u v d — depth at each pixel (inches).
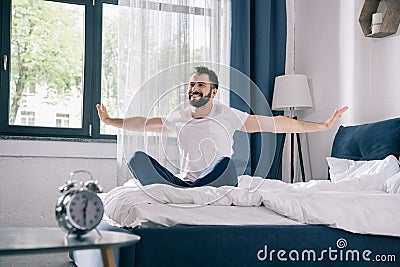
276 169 199.9
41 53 188.4
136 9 189.6
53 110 189.5
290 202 105.3
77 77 192.1
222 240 99.4
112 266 73.9
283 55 208.2
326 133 191.6
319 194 111.3
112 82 195.0
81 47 192.9
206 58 198.4
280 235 102.3
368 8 169.9
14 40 185.3
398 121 152.2
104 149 187.2
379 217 106.5
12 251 63.4
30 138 181.0
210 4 199.6
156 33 191.5
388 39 165.2
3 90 182.7
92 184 74.8
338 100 187.6
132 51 188.5
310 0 205.5
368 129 159.6
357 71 178.4
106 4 195.3
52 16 189.8
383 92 166.7
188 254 97.7
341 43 186.9
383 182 135.9
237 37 200.7
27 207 179.9
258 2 204.2
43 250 64.6
